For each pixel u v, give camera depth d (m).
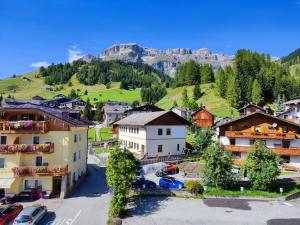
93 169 65.50
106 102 198.12
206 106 164.75
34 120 46.19
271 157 45.97
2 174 44.09
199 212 37.56
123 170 37.25
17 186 43.94
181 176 55.41
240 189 45.31
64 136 45.69
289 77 182.25
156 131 70.62
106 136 112.06
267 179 44.44
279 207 39.62
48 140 45.72
